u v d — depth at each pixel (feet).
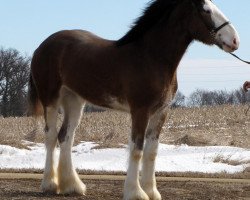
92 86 34.53
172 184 42.60
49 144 36.63
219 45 31.63
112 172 50.60
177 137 86.22
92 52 34.78
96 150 69.10
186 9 32.17
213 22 31.45
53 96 36.78
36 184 41.32
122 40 33.40
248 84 34.22
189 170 55.42
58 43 36.99
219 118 108.06
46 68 37.17
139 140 31.71
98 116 107.76
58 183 36.14
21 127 95.76
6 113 239.50
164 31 32.37
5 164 57.72
